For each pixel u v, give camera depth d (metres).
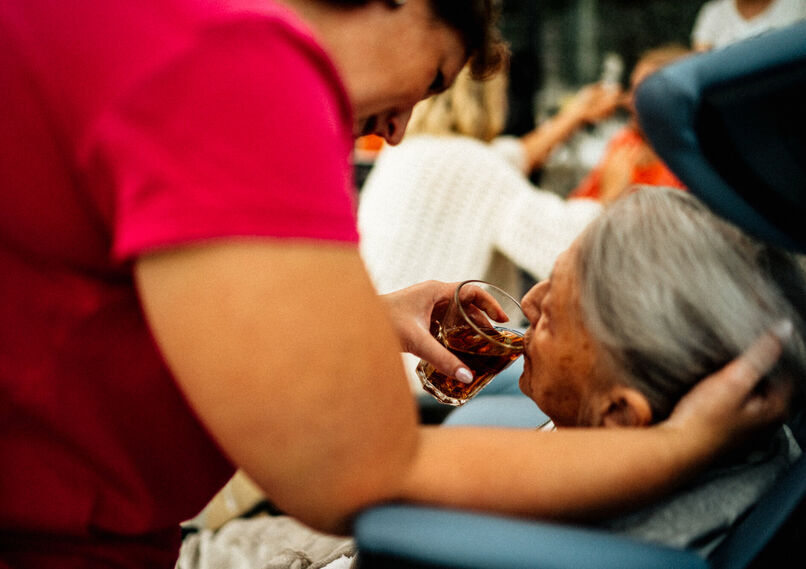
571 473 0.72
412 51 0.89
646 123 0.62
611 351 0.83
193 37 0.62
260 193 0.62
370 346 0.67
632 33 4.37
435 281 1.21
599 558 0.63
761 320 0.79
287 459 0.66
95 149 0.63
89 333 0.73
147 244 0.61
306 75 0.66
